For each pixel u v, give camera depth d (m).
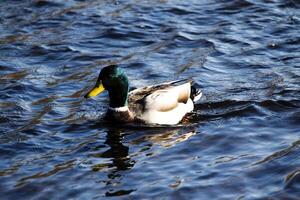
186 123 16.39
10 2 23.58
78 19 22.42
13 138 15.62
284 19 22.11
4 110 16.98
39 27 21.95
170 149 15.00
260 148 14.85
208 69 19.06
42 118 16.59
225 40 20.83
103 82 16.48
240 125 15.98
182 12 22.81
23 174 14.04
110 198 13.10
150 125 16.34
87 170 14.14
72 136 15.75
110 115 16.48
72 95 17.89
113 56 20.11
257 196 13.04
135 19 22.36
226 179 13.62
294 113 16.38
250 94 17.47
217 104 17.09
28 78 18.75
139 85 18.23
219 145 15.10
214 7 23.09
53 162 14.53
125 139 15.61
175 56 20.00
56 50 20.47
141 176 13.85
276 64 19.23
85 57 20.05
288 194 13.09
